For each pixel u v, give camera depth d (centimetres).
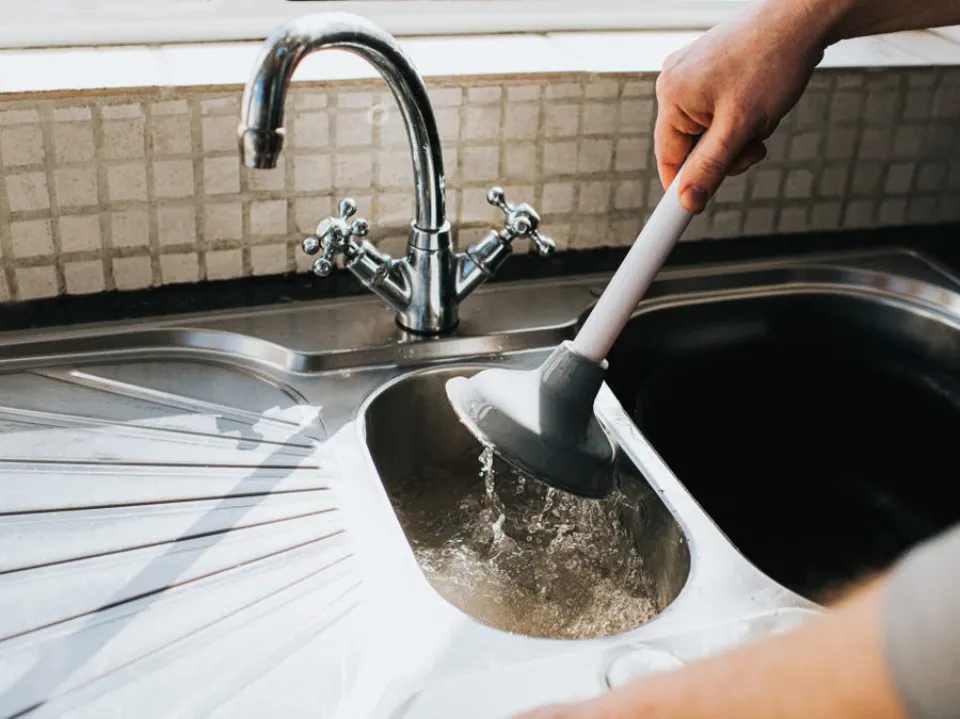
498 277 117
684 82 84
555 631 91
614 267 120
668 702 36
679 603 75
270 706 66
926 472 117
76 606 73
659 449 113
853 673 31
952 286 119
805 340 124
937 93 125
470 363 105
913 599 30
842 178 127
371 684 68
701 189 76
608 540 97
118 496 84
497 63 114
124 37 115
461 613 74
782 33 83
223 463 88
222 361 103
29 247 102
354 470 89
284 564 78
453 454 107
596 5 132
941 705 28
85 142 100
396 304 103
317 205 110
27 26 111
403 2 125
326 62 110
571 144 115
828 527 109
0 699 66
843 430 122
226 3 119
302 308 109
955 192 132
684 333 120
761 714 33
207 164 104
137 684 67
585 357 78
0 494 83
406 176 111
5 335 101
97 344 102
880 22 88
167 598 74
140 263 107
